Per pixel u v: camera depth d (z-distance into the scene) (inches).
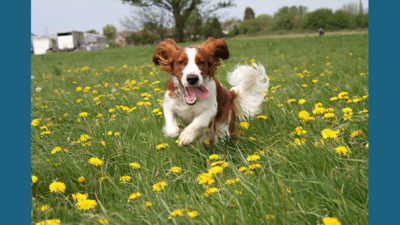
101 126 155.6
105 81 315.9
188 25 1405.0
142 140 142.2
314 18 2265.0
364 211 72.1
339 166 95.0
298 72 295.6
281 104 158.9
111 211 85.2
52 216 86.4
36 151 130.9
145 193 90.7
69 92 254.8
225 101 157.5
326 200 79.4
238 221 72.0
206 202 83.1
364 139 112.1
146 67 437.4
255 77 166.6
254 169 101.1
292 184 86.7
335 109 147.9
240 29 2561.5
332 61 370.3
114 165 115.3
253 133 138.4
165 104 143.4
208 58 135.7
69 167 108.5
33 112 198.1
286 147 111.8
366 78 216.8
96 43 2135.8
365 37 868.6
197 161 119.3
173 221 71.7
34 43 2062.0
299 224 69.7
